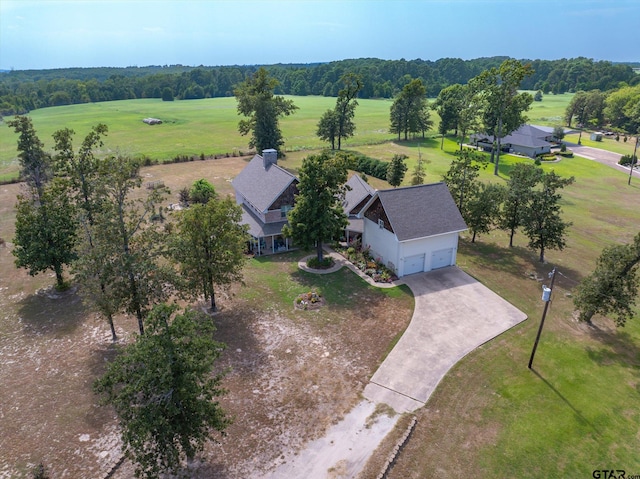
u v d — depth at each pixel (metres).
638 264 28.59
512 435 21.12
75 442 20.69
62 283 34.88
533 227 39.00
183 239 28.31
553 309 32.72
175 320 17.27
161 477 18.67
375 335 29.08
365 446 20.30
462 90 106.12
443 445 20.55
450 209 38.50
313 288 35.22
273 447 20.25
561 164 80.50
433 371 25.64
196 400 17.23
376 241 39.88
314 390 23.95
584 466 19.47
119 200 25.45
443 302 33.38
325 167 36.16
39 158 50.22
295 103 198.00
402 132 115.50
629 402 23.39
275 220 43.03
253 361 26.27
